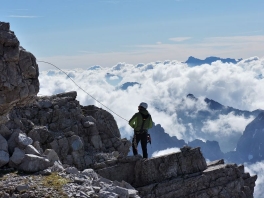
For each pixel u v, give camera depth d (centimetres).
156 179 1827
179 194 1797
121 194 1388
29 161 1477
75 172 1523
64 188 1328
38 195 1263
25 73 1482
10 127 1766
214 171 1875
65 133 1978
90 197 1303
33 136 1822
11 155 1546
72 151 1914
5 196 1256
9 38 1412
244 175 2000
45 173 1446
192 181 1822
